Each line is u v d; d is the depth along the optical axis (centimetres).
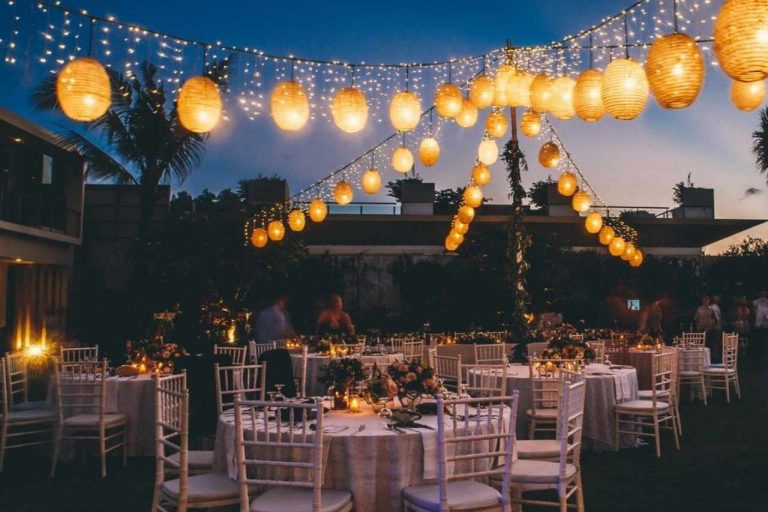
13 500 548
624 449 729
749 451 713
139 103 1336
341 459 395
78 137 1532
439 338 1286
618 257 1792
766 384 1210
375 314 1847
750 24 291
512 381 717
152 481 602
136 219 1805
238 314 1317
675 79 352
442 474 365
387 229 1994
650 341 1043
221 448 442
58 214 1639
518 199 1052
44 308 1628
